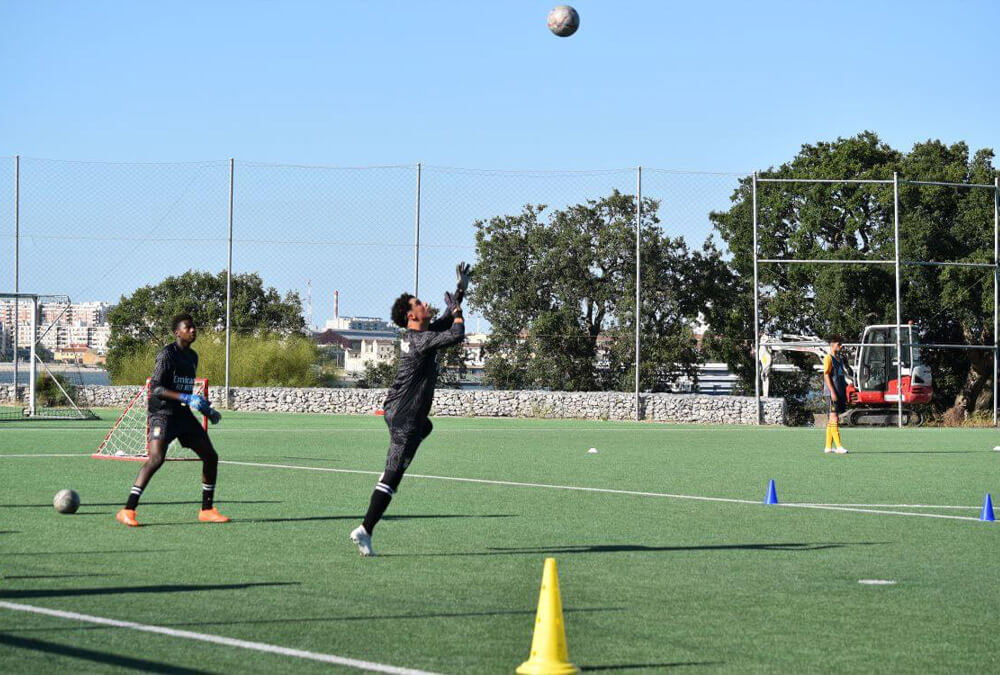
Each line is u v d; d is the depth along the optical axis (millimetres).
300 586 7684
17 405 35969
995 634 6473
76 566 8359
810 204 43844
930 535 10477
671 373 43250
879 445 23828
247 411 35656
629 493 13914
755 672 5617
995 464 18797
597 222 43812
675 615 6926
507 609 7012
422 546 9570
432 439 24484
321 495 13336
